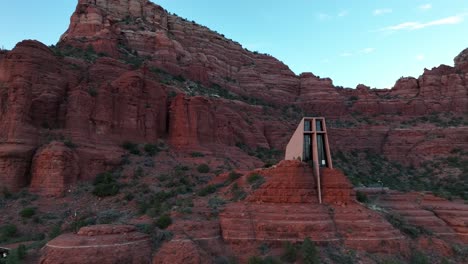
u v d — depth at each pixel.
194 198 48.97
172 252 34.34
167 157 66.38
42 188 53.53
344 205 42.91
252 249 36.88
